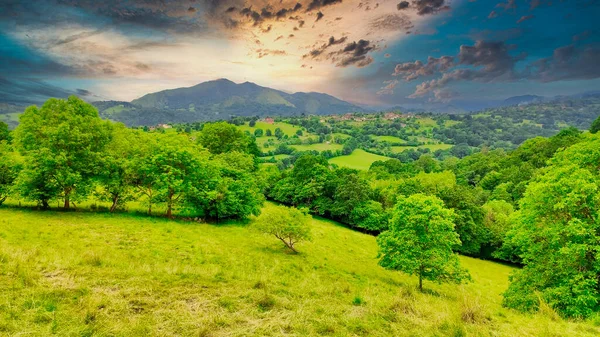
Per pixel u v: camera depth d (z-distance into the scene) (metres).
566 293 16.19
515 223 23.17
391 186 66.69
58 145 30.25
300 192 61.44
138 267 13.41
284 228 28.61
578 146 29.20
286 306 10.19
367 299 11.99
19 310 8.18
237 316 9.12
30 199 29.03
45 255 13.69
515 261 45.91
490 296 26.11
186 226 31.78
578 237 17.53
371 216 52.59
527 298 17.61
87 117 33.22
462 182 89.88
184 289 10.98
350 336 8.55
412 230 24.50
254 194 41.47
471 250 48.41
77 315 8.24
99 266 12.93
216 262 21.31
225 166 42.72
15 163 31.48
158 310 9.12
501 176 79.94
